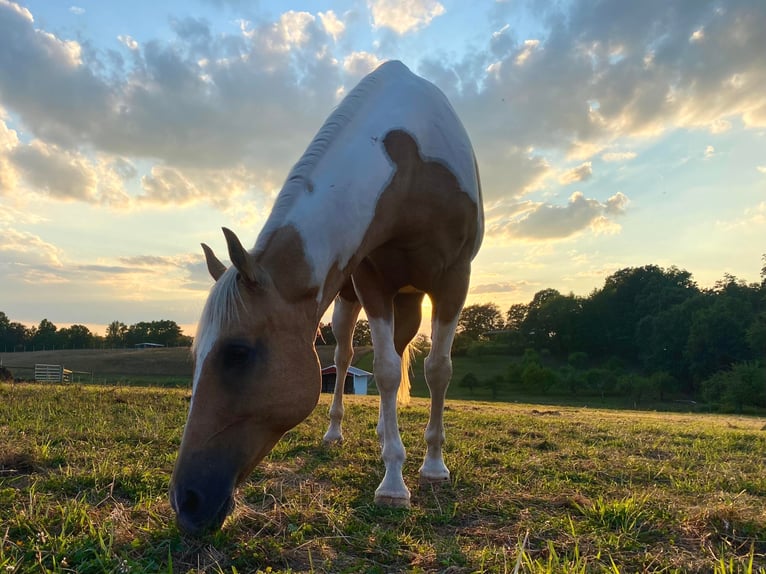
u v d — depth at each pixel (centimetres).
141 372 4081
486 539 232
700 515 254
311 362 243
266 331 227
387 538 225
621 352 7325
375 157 290
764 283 6462
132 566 177
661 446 521
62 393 714
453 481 337
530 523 249
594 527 245
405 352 482
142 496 258
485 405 1470
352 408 777
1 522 213
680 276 7788
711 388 4647
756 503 295
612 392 5481
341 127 291
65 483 273
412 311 420
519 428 619
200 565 192
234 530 221
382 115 309
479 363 7344
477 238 383
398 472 294
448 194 326
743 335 5288
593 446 503
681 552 220
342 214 267
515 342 8256
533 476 356
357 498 290
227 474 212
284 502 269
